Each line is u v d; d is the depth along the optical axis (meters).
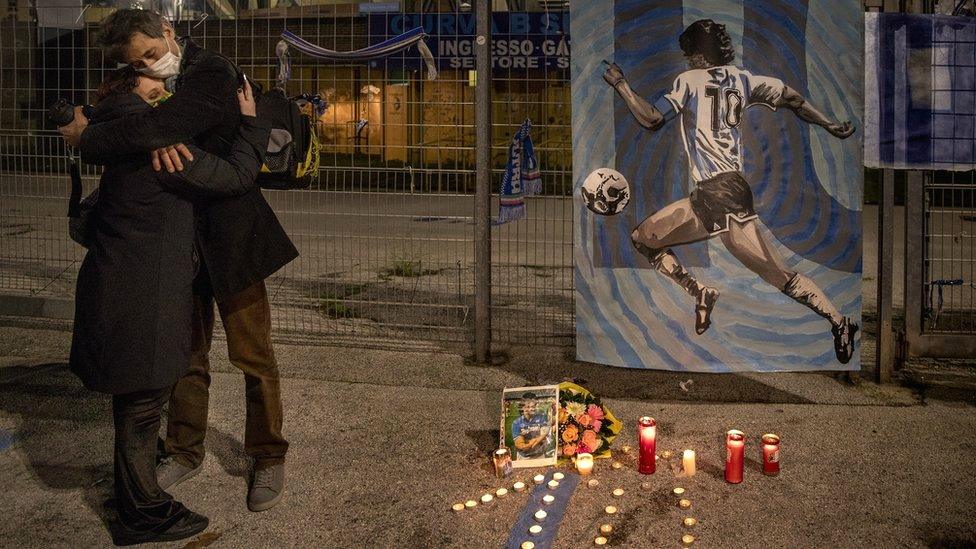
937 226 11.05
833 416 4.43
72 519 3.33
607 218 4.84
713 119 4.68
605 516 3.35
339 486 3.63
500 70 15.04
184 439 3.63
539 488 3.60
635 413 4.50
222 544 3.14
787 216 4.71
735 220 4.71
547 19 5.43
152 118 2.83
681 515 3.36
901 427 4.26
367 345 5.78
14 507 3.42
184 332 3.03
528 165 5.13
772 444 3.70
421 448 4.04
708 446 4.05
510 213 5.16
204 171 2.99
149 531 3.12
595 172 4.83
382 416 4.45
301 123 3.41
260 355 3.40
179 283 3.00
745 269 4.74
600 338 4.93
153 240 2.95
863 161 4.72
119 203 2.94
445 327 6.25
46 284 7.39
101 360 2.91
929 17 4.68
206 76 2.96
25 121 8.00
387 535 3.20
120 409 3.02
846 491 3.56
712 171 4.70
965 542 3.13
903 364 5.04
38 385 4.88
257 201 3.30
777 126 4.66
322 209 14.38
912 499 3.48
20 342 5.76
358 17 15.89
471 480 3.69
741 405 4.61
